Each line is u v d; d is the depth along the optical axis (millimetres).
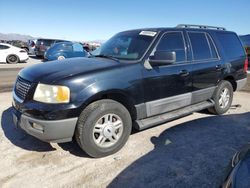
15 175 3352
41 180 3254
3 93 7809
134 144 4293
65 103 3438
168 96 4609
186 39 5047
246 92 8805
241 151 2598
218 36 5898
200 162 3729
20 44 30266
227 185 2135
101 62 4125
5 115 5625
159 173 3430
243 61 6418
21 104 3672
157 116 4570
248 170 2152
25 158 3777
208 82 5434
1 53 17953
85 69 3738
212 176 3375
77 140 3680
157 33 4594
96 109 3631
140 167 3578
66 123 3473
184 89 4879
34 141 4328
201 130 4996
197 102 5332
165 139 4527
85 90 3529
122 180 3268
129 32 5074
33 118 3506
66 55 17328
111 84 3734
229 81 6270
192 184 3199
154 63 4219
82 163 3672
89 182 3223
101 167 3574
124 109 3934
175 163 3691
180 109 5012
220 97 5926
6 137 4465
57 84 3445
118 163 3684
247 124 5391
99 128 3756
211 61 5457
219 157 3891
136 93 4066
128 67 4008
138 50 4367
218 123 5426
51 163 3658
